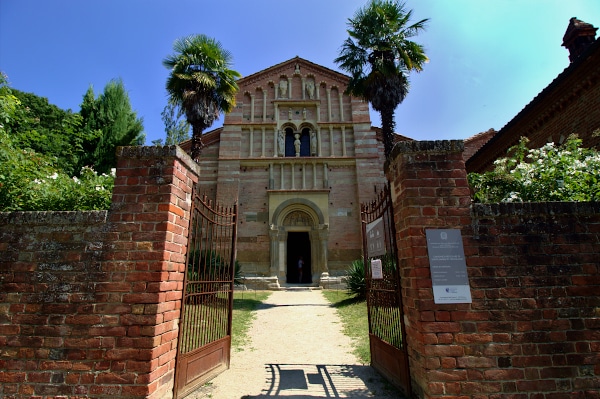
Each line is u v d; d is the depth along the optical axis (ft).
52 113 84.38
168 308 12.67
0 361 11.71
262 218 67.05
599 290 12.29
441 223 12.73
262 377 16.99
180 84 48.32
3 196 25.80
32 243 12.75
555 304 12.09
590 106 30.83
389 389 15.07
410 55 45.85
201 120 48.75
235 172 68.85
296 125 73.31
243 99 74.64
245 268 64.39
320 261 64.80
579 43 39.19
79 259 12.48
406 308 13.62
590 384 11.49
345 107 75.00
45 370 11.57
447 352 11.57
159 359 11.97
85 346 11.68
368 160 69.77
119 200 12.99
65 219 12.88
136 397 11.12
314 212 67.21
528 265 12.40
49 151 41.04
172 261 12.97
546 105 36.06
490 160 49.16
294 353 21.79
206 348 16.02
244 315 34.35
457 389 11.28
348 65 48.24
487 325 11.84
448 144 13.47
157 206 12.82
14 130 36.86
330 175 69.82
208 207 16.89
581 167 22.80
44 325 11.94
